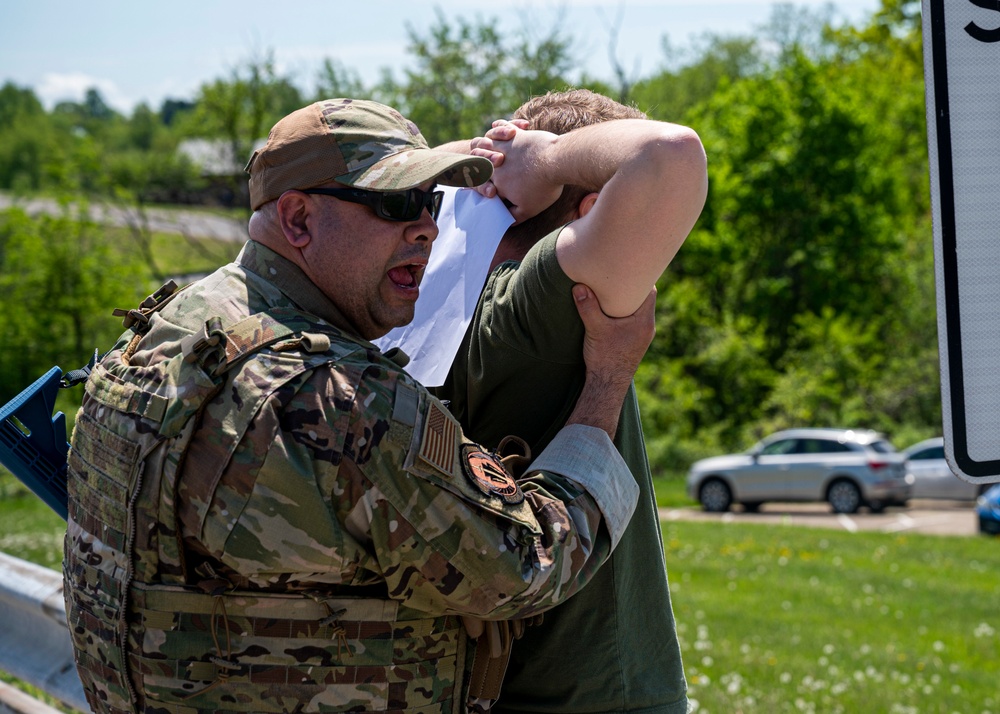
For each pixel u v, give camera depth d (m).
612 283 1.45
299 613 1.33
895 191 32.53
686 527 15.62
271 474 1.28
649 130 1.43
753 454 20.03
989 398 1.45
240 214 29.05
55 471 1.72
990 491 15.39
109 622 1.41
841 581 10.47
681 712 1.69
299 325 1.39
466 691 1.51
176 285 1.63
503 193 1.72
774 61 43.66
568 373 1.61
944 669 6.55
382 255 1.46
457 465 1.34
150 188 30.73
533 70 25.05
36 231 28.28
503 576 1.35
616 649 1.61
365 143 1.44
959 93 1.43
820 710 5.26
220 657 1.33
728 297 32.66
